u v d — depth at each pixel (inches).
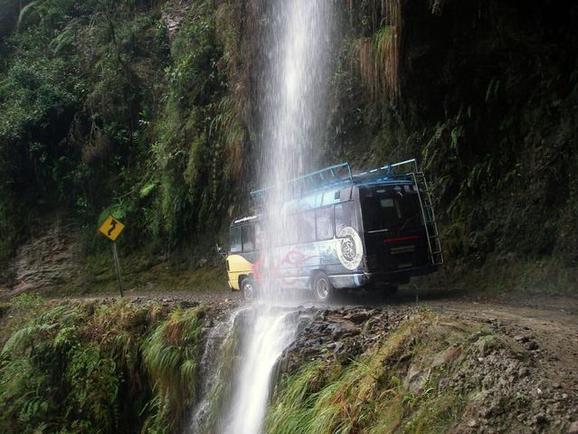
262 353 327.0
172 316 410.0
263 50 615.8
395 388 214.8
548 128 418.0
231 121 681.6
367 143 571.2
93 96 911.0
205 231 740.7
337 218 404.8
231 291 615.8
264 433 261.6
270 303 422.0
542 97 424.8
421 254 398.9
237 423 316.2
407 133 525.3
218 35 740.0
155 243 796.0
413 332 237.3
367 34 514.3
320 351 272.4
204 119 740.7
